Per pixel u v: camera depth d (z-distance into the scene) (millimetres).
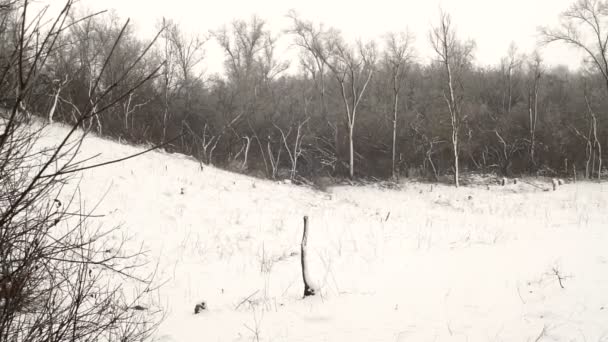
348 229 15305
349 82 49594
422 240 12922
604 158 38062
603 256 8555
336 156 42219
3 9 2084
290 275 9336
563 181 33938
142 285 8531
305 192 26859
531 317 5504
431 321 5676
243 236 13836
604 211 19391
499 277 7582
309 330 5641
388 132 43000
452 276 7969
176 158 26359
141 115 34781
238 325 6070
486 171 39531
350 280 8375
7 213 2236
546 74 49531
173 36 35344
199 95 40438
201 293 8219
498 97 47562
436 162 41281
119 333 4418
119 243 11250
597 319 5223
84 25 22516
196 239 12984
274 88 47469
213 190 19906
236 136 39844
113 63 19609
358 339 5219
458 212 22734
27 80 1997
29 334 2852
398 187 36219
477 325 5414
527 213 20906
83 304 4363
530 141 39062
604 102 39531
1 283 2475
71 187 14641
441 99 44000
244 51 49406
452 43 42375
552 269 7539
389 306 6422
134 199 15766
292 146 42062
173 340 5594
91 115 1956
